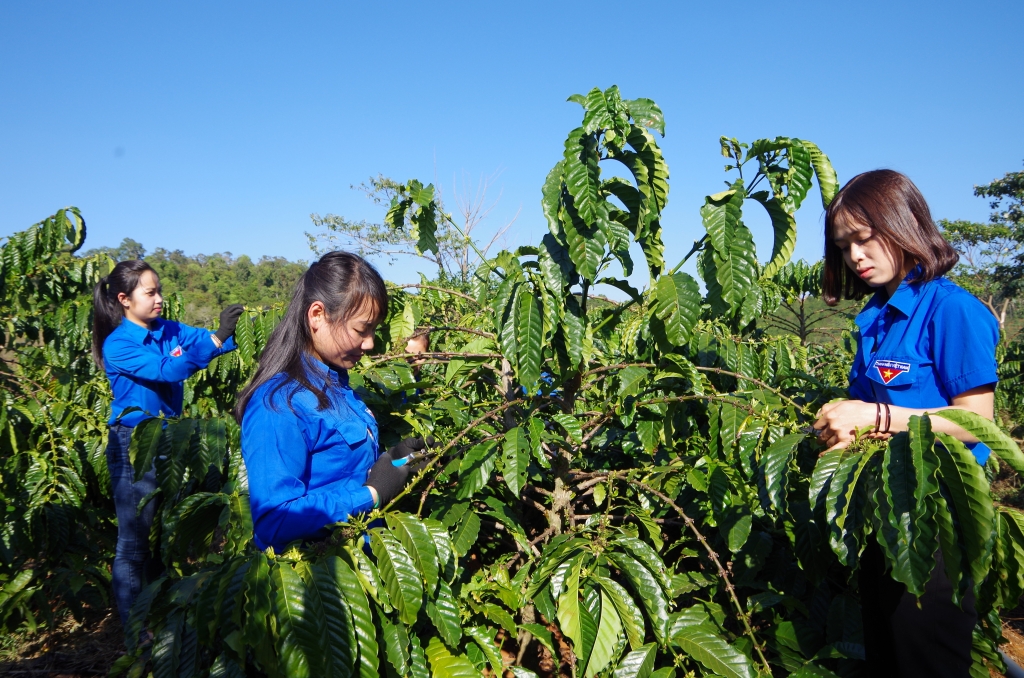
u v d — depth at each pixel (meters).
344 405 1.90
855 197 1.78
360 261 1.88
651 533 2.19
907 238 1.72
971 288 7.79
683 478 2.43
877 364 1.84
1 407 3.38
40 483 3.34
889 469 1.50
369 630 1.61
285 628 1.53
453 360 2.55
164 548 2.50
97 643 3.36
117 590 3.20
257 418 1.73
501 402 2.59
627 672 1.97
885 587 1.81
